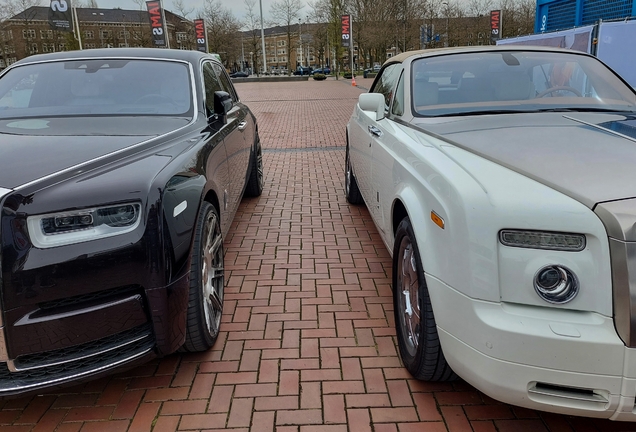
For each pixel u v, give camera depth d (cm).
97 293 209
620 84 338
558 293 171
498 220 177
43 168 222
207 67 437
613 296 165
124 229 211
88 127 307
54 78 369
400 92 363
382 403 238
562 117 288
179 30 8556
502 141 239
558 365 170
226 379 258
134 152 256
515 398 180
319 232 486
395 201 282
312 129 1245
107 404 241
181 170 254
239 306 337
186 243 237
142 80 372
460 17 4325
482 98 328
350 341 292
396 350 282
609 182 180
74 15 4066
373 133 379
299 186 675
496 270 178
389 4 4384
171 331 226
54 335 200
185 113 354
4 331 193
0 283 191
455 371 203
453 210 193
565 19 1054
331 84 3691
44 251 197
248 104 2044
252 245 454
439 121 307
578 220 169
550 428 221
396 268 273
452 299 193
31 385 203
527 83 335
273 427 223
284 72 8494
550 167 196
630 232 160
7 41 5178
